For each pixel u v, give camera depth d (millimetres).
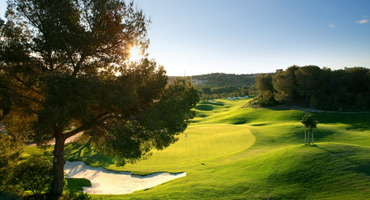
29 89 14156
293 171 21375
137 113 14766
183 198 17188
